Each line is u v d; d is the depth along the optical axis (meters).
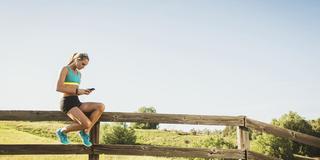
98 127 5.53
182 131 100.81
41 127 63.72
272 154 59.28
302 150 63.38
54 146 5.39
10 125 61.59
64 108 5.17
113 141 66.69
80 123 5.07
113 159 24.77
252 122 6.02
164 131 101.00
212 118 5.90
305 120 71.62
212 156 5.78
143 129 104.75
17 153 5.31
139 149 5.59
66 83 5.13
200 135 94.19
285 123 70.62
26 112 5.43
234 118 5.96
